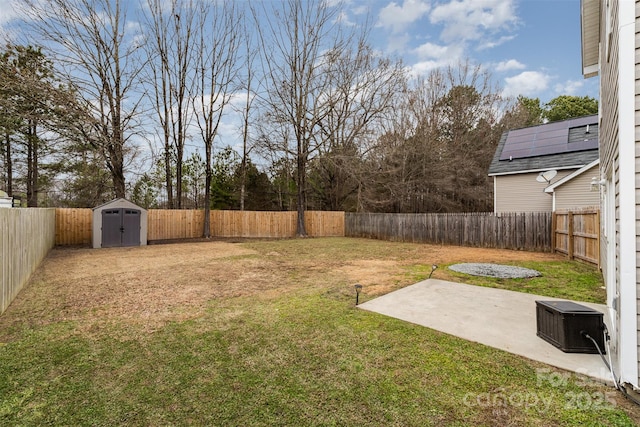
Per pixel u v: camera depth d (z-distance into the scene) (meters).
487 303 4.35
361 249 11.26
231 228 16.33
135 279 6.27
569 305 3.04
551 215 9.87
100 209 11.66
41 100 12.00
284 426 1.93
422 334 3.29
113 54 13.93
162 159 17.66
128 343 3.19
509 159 13.21
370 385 2.37
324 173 20.27
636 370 2.17
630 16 2.23
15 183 15.41
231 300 4.75
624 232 2.24
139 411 2.10
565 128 12.73
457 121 21.28
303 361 2.77
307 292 5.16
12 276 4.65
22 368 2.67
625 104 2.24
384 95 17.64
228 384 2.42
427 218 13.29
